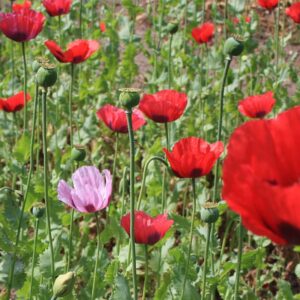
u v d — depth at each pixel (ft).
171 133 7.63
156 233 5.37
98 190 5.40
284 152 3.17
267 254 7.97
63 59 7.04
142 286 7.19
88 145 9.77
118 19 11.68
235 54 5.91
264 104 7.24
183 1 11.35
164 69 10.10
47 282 6.46
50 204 6.49
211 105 9.59
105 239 6.25
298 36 13.89
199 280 6.08
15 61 11.66
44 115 5.59
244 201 2.92
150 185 7.11
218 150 5.35
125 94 4.79
